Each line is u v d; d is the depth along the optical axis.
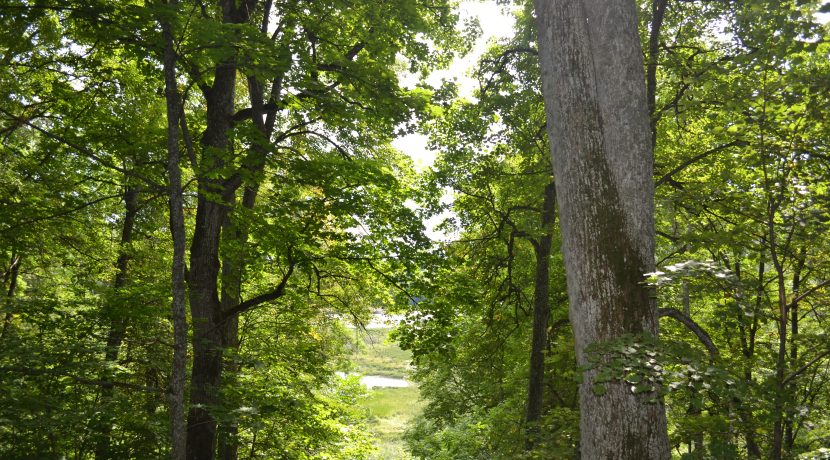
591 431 5.71
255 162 8.25
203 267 9.15
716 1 10.30
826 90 5.92
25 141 13.15
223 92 9.61
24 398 7.03
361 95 9.41
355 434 13.98
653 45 10.57
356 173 9.38
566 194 6.05
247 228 9.42
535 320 14.03
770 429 6.17
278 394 11.38
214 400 8.76
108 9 7.07
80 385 8.41
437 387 19.75
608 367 4.82
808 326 9.56
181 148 9.73
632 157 6.10
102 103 10.88
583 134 6.00
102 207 13.19
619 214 5.85
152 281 13.71
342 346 16.22
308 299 12.74
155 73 8.55
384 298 12.70
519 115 12.42
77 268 13.74
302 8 9.82
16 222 8.93
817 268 7.13
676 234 13.22
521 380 17.45
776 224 6.32
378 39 9.87
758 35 6.91
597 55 6.41
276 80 10.93
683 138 11.85
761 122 6.18
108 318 8.62
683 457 5.60
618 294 5.64
